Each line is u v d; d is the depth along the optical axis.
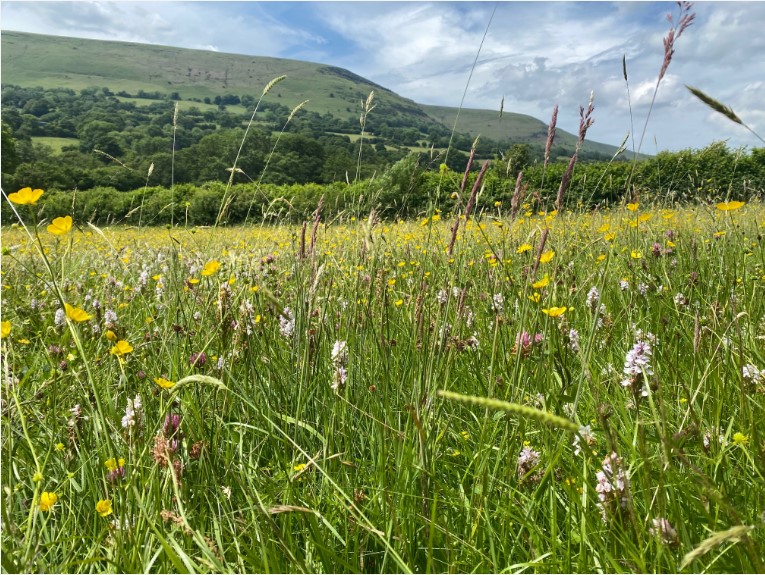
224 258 3.65
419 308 2.65
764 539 1.72
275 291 3.87
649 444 2.16
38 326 4.19
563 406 2.12
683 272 4.58
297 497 2.12
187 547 1.90
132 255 6.76
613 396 2.58
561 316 2.75
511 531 1.99
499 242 4.26
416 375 2.58
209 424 2.57
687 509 1.86
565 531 2.03
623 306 3.43
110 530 1.84
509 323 3.10
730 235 5.63
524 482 2.11
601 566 1.77
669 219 7.27
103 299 4.38
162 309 3.96
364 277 3.62
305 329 2.81
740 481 2.06
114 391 2.83
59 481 2.28
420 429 1.93
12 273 5.56
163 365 2.96
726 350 2.52
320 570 1.86
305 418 2.76
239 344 2.71
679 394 2.55
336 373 2.47
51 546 1.92
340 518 2.10
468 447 2.47
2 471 2.13
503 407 0.95
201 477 2.21
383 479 2.08
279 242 5.86
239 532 2.02
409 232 5.79
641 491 1.98
